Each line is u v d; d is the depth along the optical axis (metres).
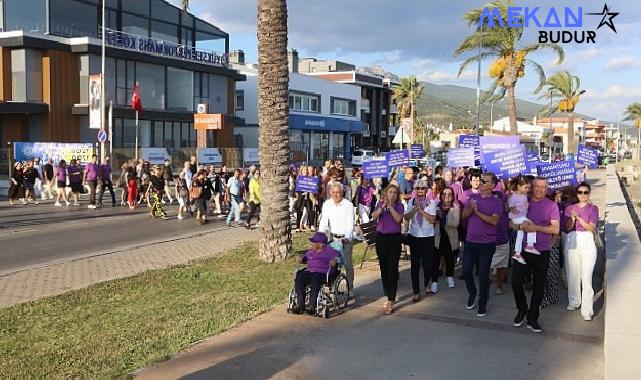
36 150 29.55
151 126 40.12
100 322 7.43
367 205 14.49
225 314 7.74
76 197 23.31
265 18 11.23
